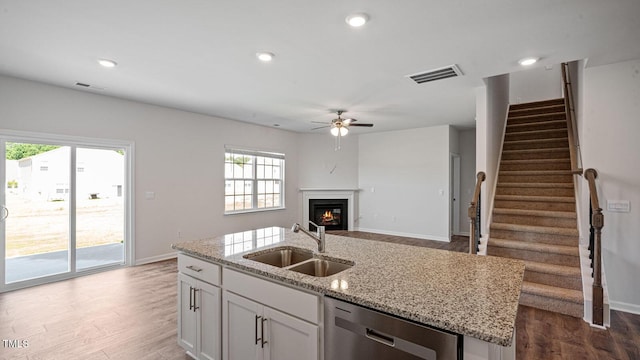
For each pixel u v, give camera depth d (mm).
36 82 3732
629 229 3041
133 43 2646
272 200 7066
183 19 2240
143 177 4730
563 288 3092
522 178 4438
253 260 2070
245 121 6223
